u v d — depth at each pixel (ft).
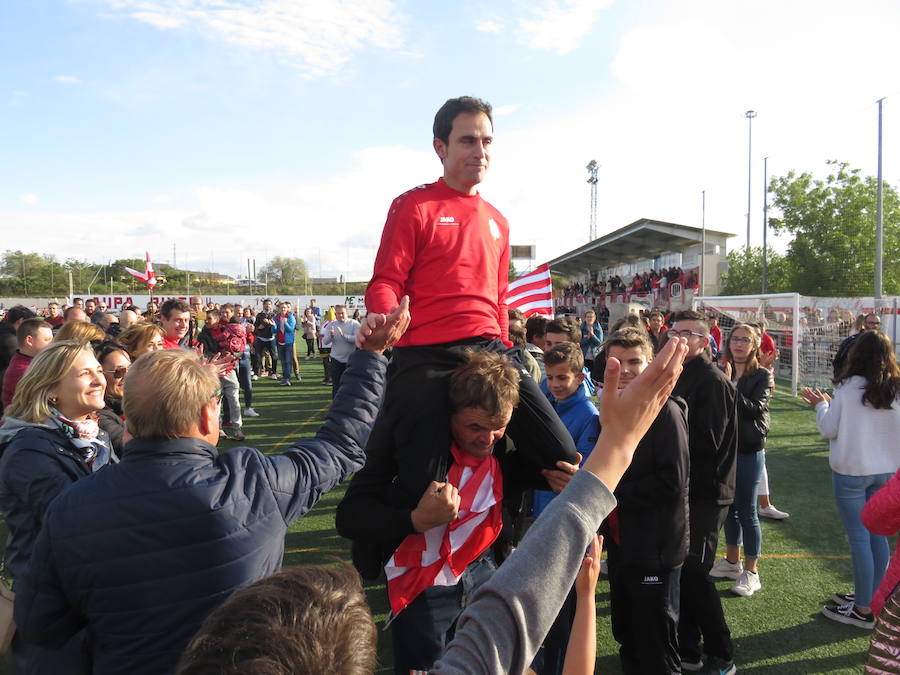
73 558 4.62
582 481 3.08
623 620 9.02
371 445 6.50
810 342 41.16
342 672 2.30
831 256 85.30
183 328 17.89
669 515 8.36
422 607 6.84
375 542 6.56
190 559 4.65
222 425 28.91
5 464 7.07
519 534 10.23
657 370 3.07
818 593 12.78
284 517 5.24
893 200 84.74
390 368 6.73
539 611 2.81
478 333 6.63
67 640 5.15
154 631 4.58
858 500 11.29
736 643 11.00
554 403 10.85
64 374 7.65
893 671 5.90
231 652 2.24
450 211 6.72
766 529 16.30
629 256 107.76
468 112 6.66
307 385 44.34
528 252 146.41
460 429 6.26
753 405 12.63
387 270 6.49
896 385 10.87
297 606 2.43
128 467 4.91
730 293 93.20
